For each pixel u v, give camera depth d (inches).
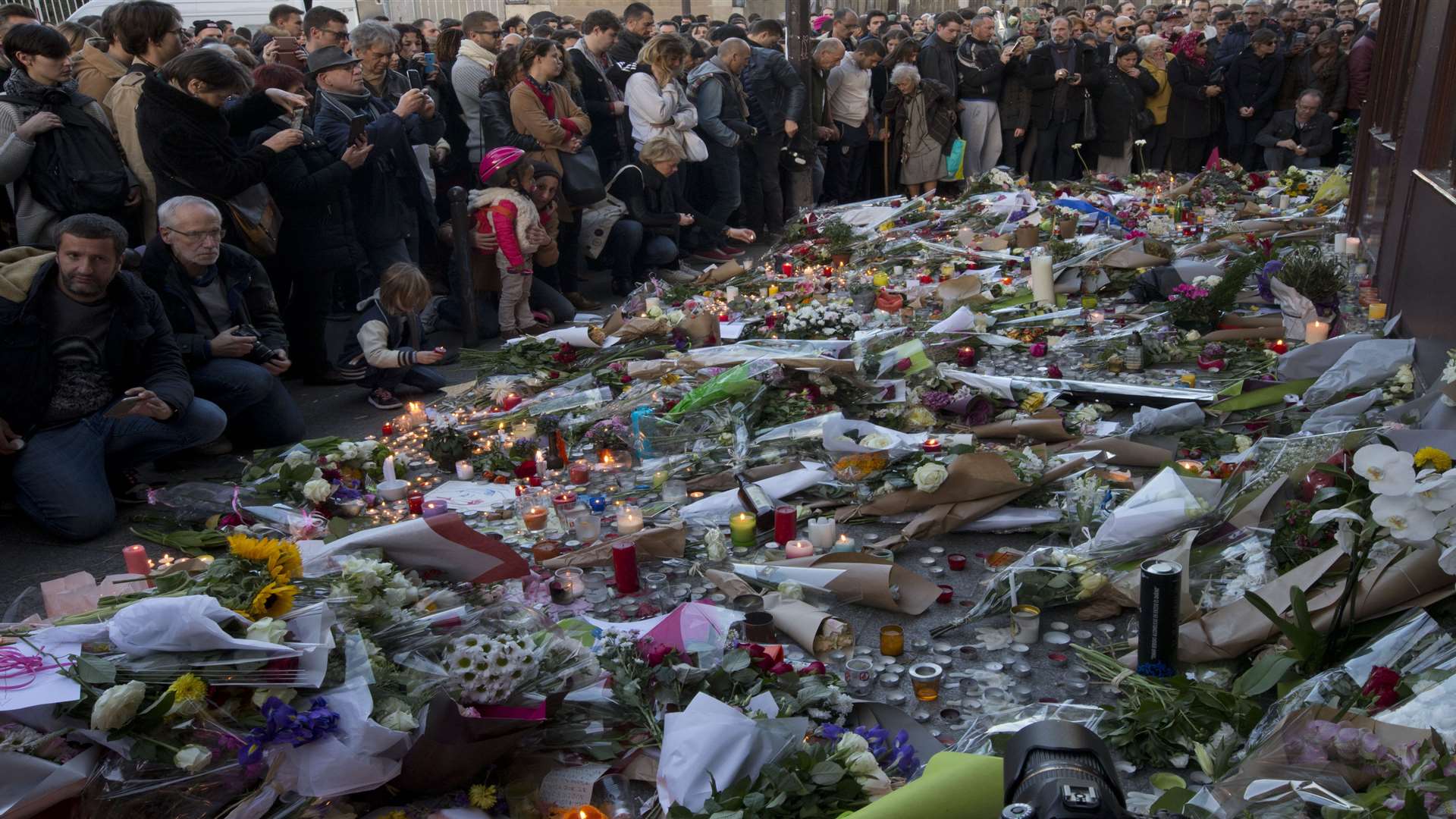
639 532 175.2
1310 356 232.7
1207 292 282.5
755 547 173.5
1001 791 98.6
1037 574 148.1
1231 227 386.9
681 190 414.6
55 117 236.5
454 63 370.0
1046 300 314.8
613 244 376.2
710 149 424.5
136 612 110.8
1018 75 535.5
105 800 103.6
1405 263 254.2
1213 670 130.0
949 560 164.6
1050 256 333.4
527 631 131.1
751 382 221.6
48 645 112.6
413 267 262.2
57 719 106.8
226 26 461.4
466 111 354.0
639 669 125.0
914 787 98.3
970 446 191.8
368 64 310.8
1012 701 129.6
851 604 156.5
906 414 219.5
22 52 235.6
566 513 189.2
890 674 136.9
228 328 236.1
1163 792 108.6
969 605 154.4
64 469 191.0
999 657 140.4
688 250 434.0
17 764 101.1
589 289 397.4
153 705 104.7
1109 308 317.1
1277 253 333.1
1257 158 566.6
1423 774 89.7
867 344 253.1
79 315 198.1
